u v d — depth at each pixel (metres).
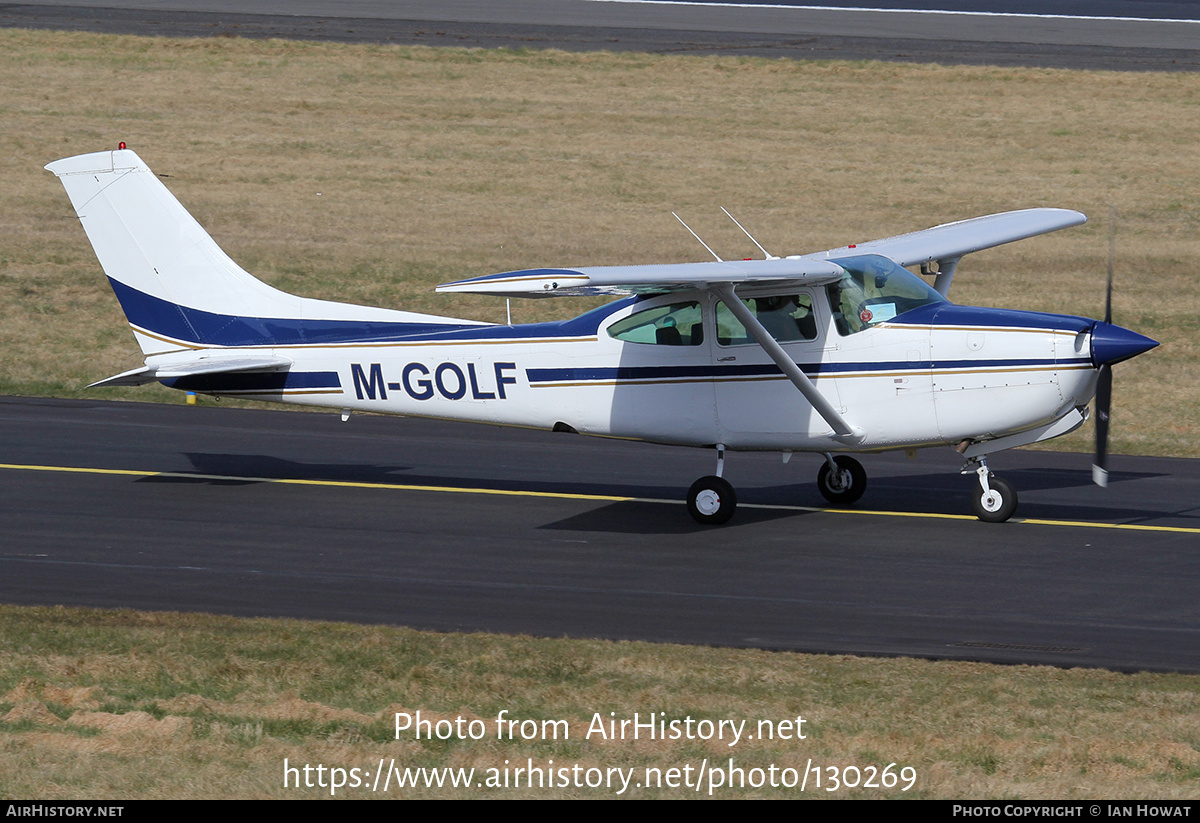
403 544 40.62
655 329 43.16
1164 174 108.62
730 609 34.31
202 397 63.09
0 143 112.19
